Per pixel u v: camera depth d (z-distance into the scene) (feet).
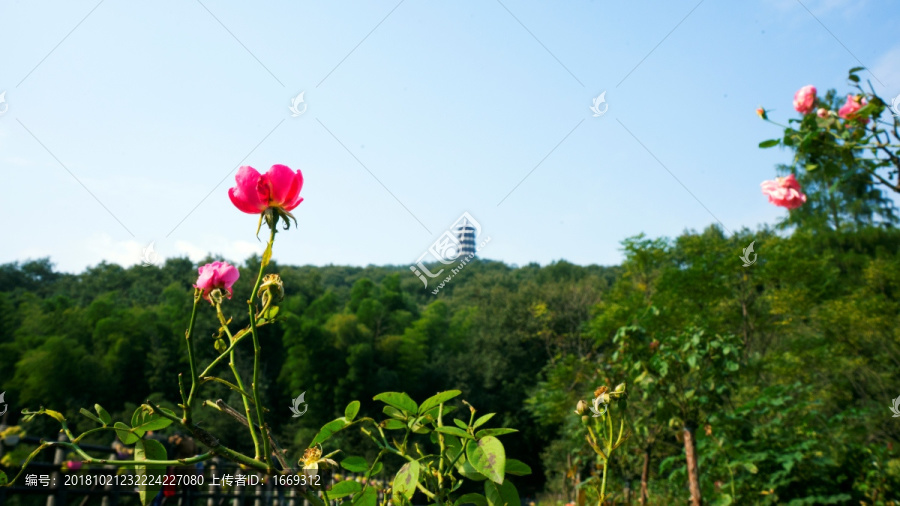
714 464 16.58
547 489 41.78
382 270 206.28
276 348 95.35
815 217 52.80
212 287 3.51
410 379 103.14
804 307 37.63
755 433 17.16
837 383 31.30
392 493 4.11
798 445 16.39
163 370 75.56
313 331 94.17
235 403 45.09
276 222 3.67
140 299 104.42
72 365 70.59
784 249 39.27
